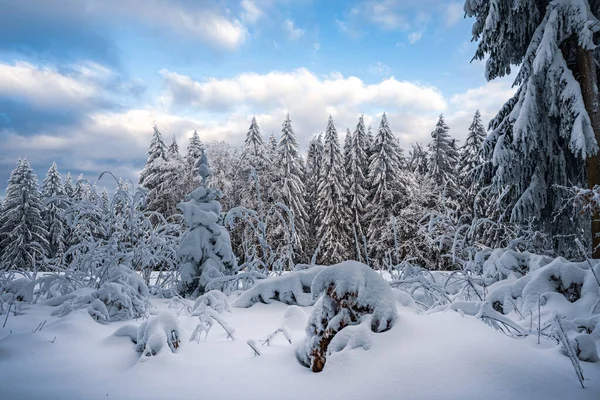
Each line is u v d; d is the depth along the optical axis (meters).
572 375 2.47
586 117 7.43
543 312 4.25
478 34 9.96
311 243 31.94
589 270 4.51
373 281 2.99
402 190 27.31
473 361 2.46
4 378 2.65
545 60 7.79
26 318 4.93
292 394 2.35
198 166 7.98
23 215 26.86
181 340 3.21
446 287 6.76
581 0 7.69
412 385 2.28
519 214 8.65
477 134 27.58
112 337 3.68
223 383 2.54
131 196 7.90
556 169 8.84
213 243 7.53
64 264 7.43
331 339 2.84
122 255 7.00
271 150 34.44
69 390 2.47
